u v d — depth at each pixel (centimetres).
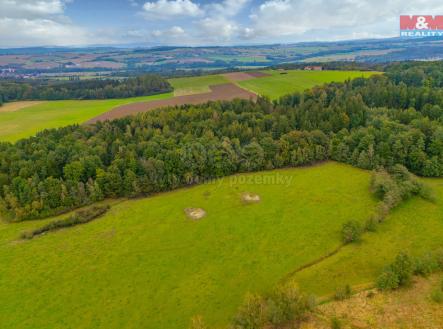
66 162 7181
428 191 6259
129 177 7031
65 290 4497
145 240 5553
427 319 3534
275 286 4103
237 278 4597
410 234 5294
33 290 4512
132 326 3903
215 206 6550
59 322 3991
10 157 7025
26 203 6378
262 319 3544
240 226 5819
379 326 3525
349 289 4025
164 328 3856
